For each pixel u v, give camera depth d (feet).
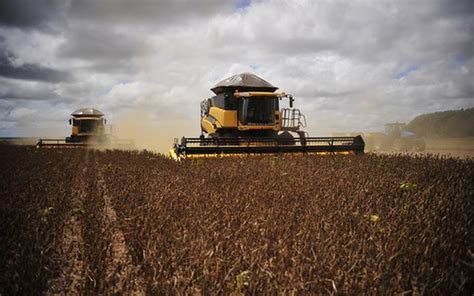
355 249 13.47
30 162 50.26
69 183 33.17
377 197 21.62
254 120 47.44
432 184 25.13
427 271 11.48
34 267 13.56
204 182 27.25
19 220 19.33
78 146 92.94
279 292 10.79
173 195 22.80
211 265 12.69
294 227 16.22
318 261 12.26
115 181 30.78
